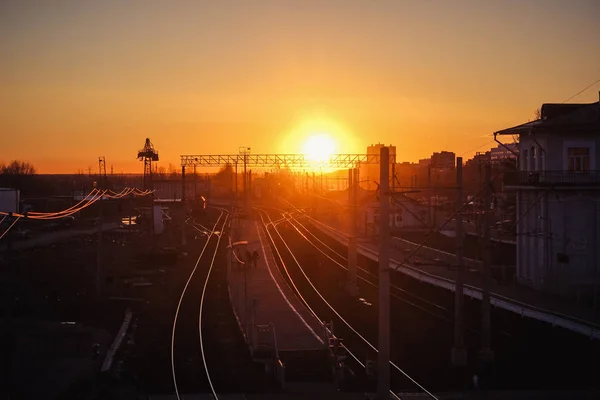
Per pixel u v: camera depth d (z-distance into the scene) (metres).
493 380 24.72
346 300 41.91
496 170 57.12
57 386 23.38
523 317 30.06
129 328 33.75
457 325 27.00
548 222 34.38
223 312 37.06
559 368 26.03
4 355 24.27
